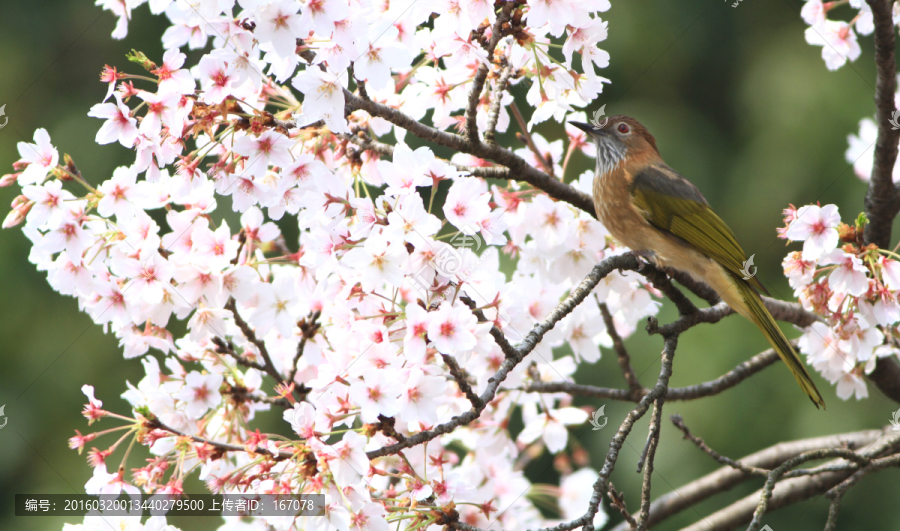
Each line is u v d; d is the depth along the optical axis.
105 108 5.72
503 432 7.70
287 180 6.01
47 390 15.48
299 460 5.23
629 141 8.48
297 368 7.40
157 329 6.58
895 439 7.07
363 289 5.51
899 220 12.31
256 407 6.79
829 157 17.22
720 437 15.24
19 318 15.75
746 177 17.97
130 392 6.26
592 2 6.05
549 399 8.27
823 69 17.83
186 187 5.99
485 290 5.57
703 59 19.12
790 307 8.12
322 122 6.34
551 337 7.10
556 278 7.53
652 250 8.12
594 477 8.02
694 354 15.79
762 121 18.20
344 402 5.38
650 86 19.06
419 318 5.21
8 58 16.72
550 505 8.11
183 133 5.95
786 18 18.67
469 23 6.29
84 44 17.17
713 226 7.93
